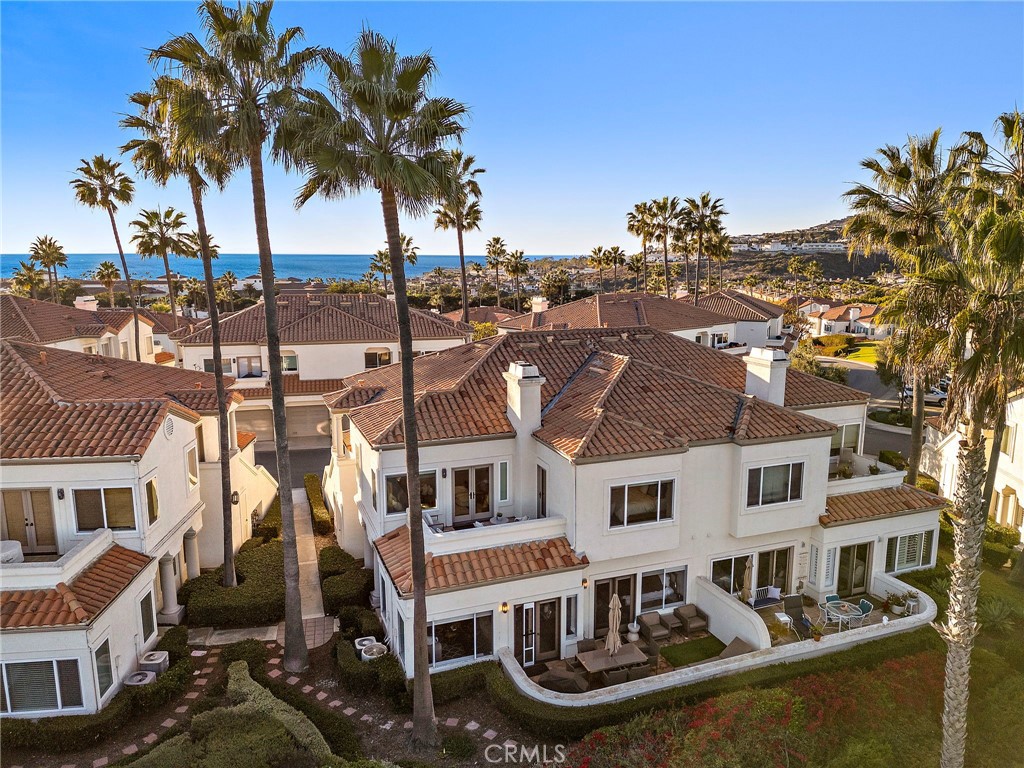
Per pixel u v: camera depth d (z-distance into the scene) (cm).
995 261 1375
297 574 1983
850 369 8400
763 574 2322
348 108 1511
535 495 2280
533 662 2016
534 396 2236
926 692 1809
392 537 2136
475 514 2288
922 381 1592
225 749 1560
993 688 1841
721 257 8375
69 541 1933
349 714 1781
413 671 1773
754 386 2544
